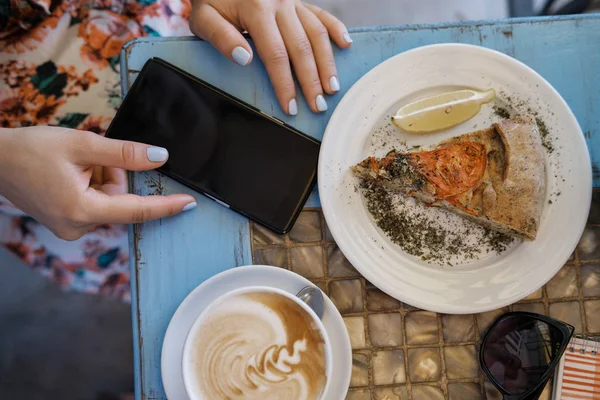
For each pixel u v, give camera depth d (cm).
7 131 50
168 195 51
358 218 51
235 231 52
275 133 52
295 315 47
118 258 70
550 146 51
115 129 51
